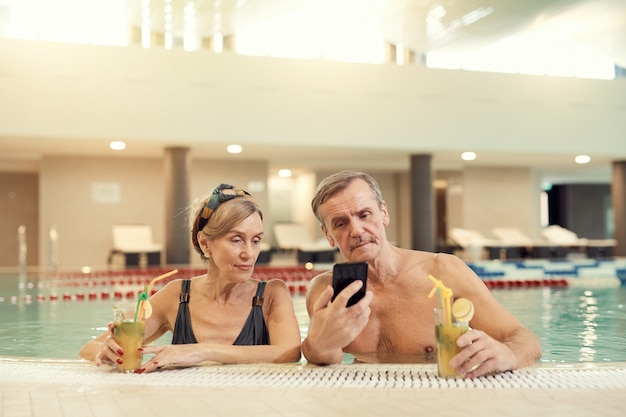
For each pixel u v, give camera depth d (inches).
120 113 504.4
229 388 78.4
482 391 74.4
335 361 94.0
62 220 615.5
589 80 604.7
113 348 89.7
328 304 87.0
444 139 570.3
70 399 73.9
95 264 621.0
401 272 103.2
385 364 92.4
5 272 565.9
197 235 105.0
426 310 101.8
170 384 81.1
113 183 627.5
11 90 482.9
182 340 105.1
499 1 491.8
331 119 547.2
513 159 662.5
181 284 110.1
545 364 90.3
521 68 615.5
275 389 77.5
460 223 768.9
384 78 557.3
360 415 65.0
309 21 572.1
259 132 532.7
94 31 520.7
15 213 754.2
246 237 100.8
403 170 812.6
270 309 107.3
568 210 1003.3
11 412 68.4
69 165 616.4
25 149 568.7
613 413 64.1
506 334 94.2
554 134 596.7
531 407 66.7
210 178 654.5
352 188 95.1
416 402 69.7
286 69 537.3
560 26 566.6
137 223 631.8
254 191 666.2
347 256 97.7
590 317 213.5
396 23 549.3
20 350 156.8
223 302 106.6
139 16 520.7
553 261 576.7
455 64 614.2
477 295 97.9
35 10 503.2
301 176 826.8
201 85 520.7
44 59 488.4
